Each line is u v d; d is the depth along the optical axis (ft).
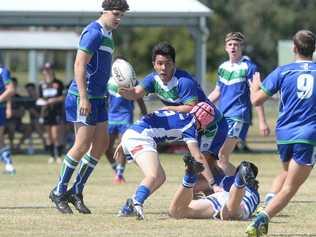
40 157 267.59
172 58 112.98
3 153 207.62
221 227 105.81
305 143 95.86
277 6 651.25
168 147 274.98
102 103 120.67
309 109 96.48
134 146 110.93
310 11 646.74
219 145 118.83
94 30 117.50
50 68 251.60
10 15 272.72
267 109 504.43
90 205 134.62
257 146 318.24
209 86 506.89
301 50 97.91
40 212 122.83
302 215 120.98
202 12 277.85
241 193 109.40
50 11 271.28
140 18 280.72
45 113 248.52
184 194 111.65
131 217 114.52
